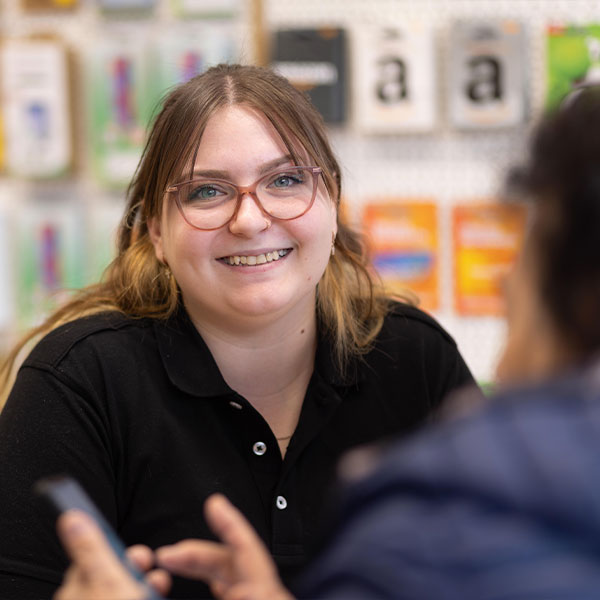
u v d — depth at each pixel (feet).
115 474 4.75
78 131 9.80
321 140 4.96
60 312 5.58
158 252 5.12
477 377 9.52
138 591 2.45
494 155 9.53
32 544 4.41
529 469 2.06
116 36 9.42
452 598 1.93
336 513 2.27
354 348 5.11
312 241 4.76
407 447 2.27
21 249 9.64
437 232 9.47
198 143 4.66
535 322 2.38
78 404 4.64
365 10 9.61
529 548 1.95
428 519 2.05
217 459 4.74
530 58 9.50
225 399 4.75
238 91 4.75
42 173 9.55
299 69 9.32
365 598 1.99
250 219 4.57
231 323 4.82
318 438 4.96
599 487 2.02
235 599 2.58
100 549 2.46
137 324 5.00
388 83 9.40
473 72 9.33
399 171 9.66
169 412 4.76
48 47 9.44
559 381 2.26
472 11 9.55
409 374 5.26
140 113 9.36
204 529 4.64
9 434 4.61
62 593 2.54
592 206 2.23
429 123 9.40
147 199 5.07
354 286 5.42
